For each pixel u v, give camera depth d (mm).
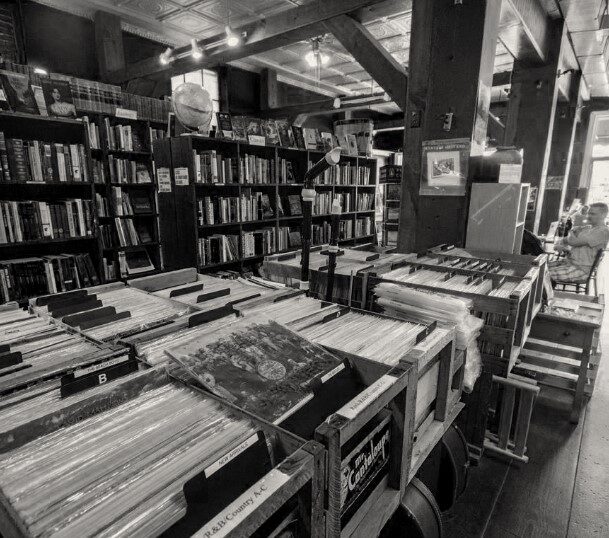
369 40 3387
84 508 540
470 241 2756
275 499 539
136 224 4680
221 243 4480
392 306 1457
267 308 1336
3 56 4465
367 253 2660
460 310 1304
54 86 3064
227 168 4438
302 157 5680
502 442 2062
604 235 4129
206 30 5934
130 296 1467
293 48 6883
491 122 7090
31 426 679
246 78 7922
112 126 4238
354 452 829
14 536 513
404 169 3154
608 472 1988
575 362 2506
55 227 3141
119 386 809
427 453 1139
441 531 1174
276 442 704
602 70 7277
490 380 1859
